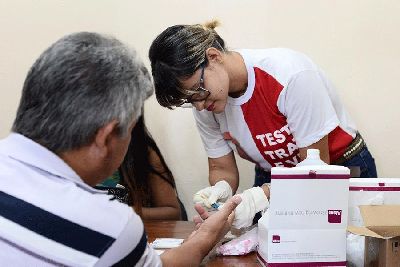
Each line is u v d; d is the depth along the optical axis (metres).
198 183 2.39
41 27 2.31
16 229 0.77
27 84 0.82
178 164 2.39
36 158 0.82
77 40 0.84
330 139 1.68
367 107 2.20
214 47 1.46
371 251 1.15
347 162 1.72
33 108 0.81
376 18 2.14
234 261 1.26
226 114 1.71
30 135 0.83
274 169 1.16
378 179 1.24
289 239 1.17
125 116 0.84
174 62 1.36
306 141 1.58
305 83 1.54
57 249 0.77
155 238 1.48
